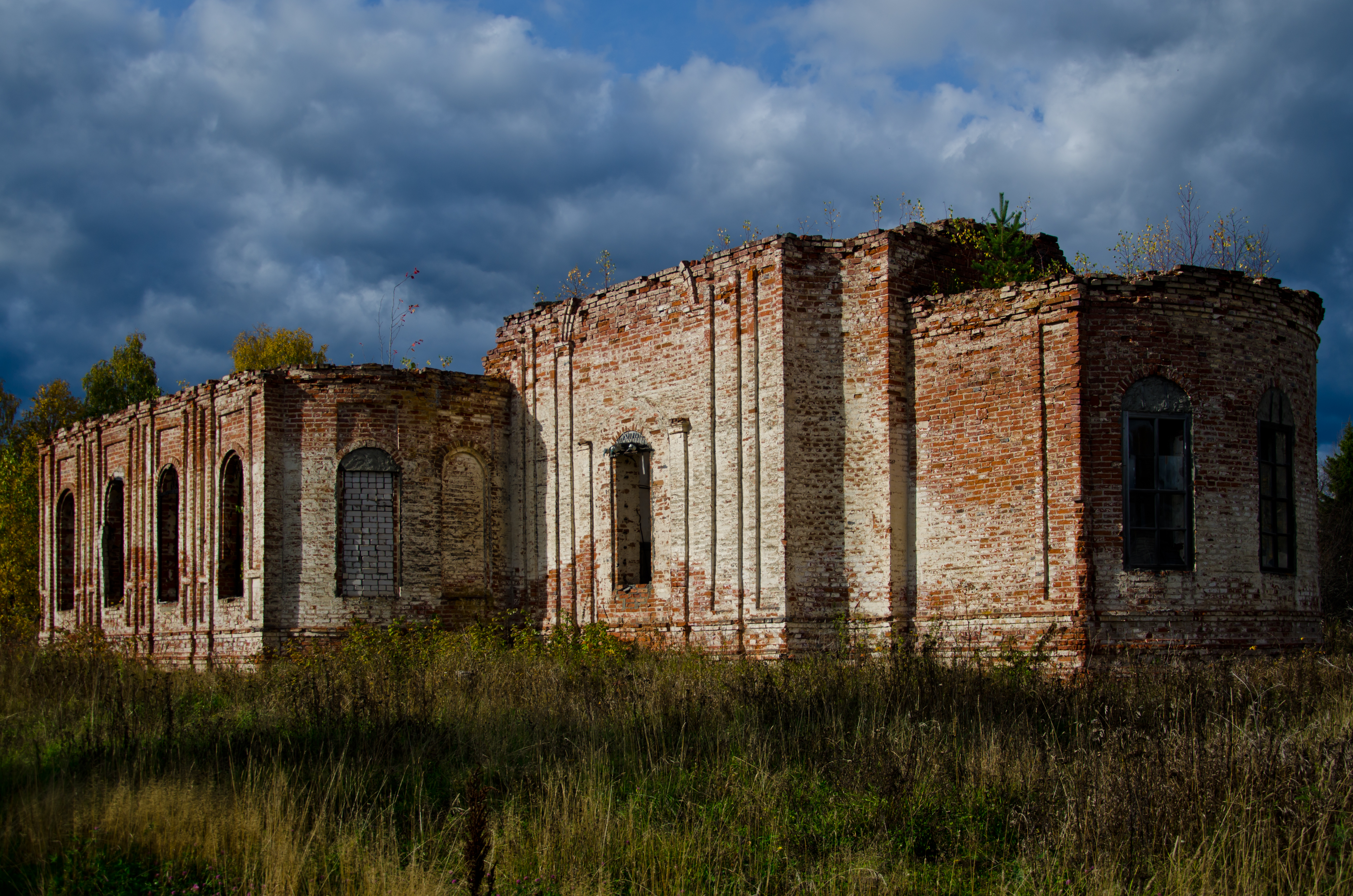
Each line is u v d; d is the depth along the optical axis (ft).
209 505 84.84
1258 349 59.57
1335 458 121.70
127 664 74.28
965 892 27.78
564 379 79.00
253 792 33.58
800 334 65.31
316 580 77.30
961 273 67.21
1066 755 35.78
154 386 181.68
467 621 79.82
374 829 32.48
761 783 34.96
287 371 79.61
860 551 63.52
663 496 71.20
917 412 62.95
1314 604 61.36
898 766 33.94
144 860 29.53
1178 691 43.62
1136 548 56.54
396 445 78.84
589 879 28.02
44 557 111.34
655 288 72.84
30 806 32.14
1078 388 56.34
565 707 46.91
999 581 58.70
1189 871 26.48
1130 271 77.46
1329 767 31.17
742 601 65.57
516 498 82.02
